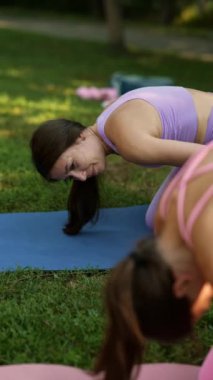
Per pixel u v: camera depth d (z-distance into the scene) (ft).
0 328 10.75
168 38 67.92
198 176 7.87
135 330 7.02
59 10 97.09
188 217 7.57
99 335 10.38
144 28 78.54
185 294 7.29
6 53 52.95
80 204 14.20
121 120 12.25
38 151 12.91
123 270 7.10
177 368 9.38
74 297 11.74
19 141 24.26
